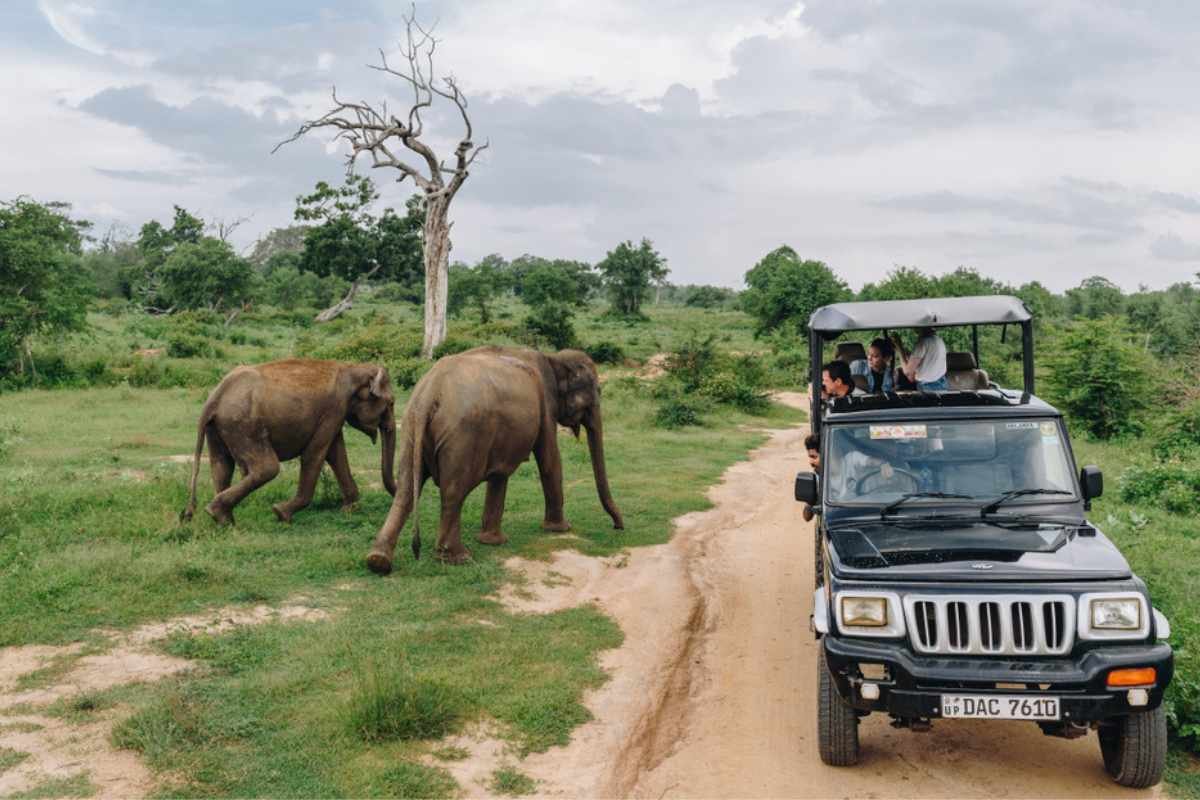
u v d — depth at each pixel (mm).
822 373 8508
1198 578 8016
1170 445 15516
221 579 7551
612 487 13055
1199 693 5238
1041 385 19891
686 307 114812
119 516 9266
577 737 5410
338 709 5293
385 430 10695
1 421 15805
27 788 4430
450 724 5352
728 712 6031
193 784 4547
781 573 9352
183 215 87188
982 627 4590
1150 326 41062
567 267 90375
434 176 36219
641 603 8055
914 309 6820
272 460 9562
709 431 20531
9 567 7566
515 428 9055
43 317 24328
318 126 35875
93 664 5895
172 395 21734
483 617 7328
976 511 5555
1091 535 5227
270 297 78000
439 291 36188
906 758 5246
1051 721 4480
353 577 8008
